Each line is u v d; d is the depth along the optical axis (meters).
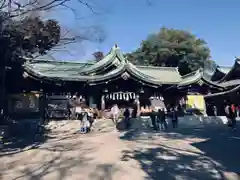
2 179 7.90
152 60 47.31
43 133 17.84
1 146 13.09
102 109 25.11
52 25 13.00
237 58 34.38
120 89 26.05
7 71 18.16
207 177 8.16
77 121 20.95
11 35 13.01
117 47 27.67
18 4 9.95
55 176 8.17
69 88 25.41
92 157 10.59
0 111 17.56
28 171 8.73
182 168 9.10
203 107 28.28
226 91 29.75
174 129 20.36
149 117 21.83
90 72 26.36
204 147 12.57
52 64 29.33
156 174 8.45
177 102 28.03
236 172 8.62
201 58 47.88
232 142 13.76
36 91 23.97
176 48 46.62
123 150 11.84
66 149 12.30
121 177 8.10
